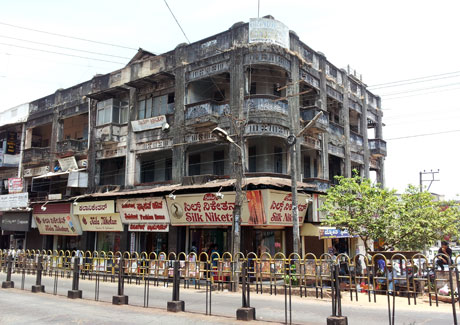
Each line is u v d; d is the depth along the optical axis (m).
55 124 27.14
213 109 18.98
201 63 19.88
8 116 31.36
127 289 15.02
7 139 29.53
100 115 23.62
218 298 12.62
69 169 25.12
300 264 12.27
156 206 19.34
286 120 18.62
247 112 16.25
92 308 10.14
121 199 20.72
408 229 14.94
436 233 15.77
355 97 26.45
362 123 27.20
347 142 24.42
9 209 27.52
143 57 23.62
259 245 17.75
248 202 16.41
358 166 26.86
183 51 20.80
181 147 19.86
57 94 27.45
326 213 19.02
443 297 11.59
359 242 24.69
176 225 19.02
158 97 21.80
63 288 14.94
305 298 12.24
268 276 13.59
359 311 10.15
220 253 18.38
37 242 27.27
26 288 14.53
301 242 18.94
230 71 18.77
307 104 22.42
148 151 21.31
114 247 22.31
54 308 10.12
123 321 8.47
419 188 16.58
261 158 19.30
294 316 9.41
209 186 16.95
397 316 9.34
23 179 28.72
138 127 21.86
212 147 20.19
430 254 24.88
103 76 24.67
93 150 24.05
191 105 19.55
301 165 21.70
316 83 21.78
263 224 16.22
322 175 21.34
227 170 19.62
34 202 25.41
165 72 20.38
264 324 8.11
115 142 22.88
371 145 27.84
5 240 30.44
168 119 20.67
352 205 16.19
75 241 24.94
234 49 18.75
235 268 13.73
